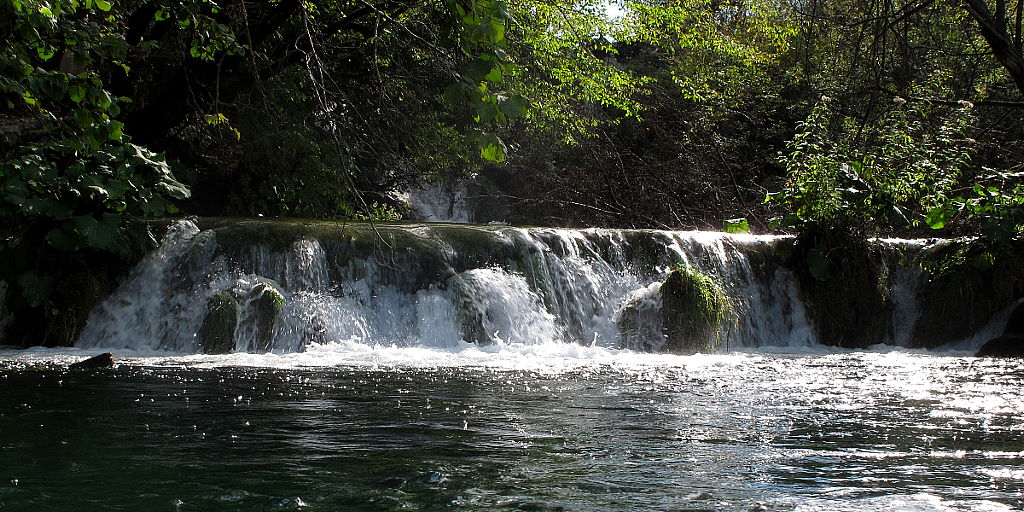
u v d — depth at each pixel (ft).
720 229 72.18
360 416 16.38
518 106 12.00
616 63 95.76
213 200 64.34
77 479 10.77
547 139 87.25
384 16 17.57
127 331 34.73
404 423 15.55
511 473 11.37
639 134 88.28
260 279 35.53
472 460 12.19
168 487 10.38
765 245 46.24
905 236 59.31
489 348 35.22
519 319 37.96
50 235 34.22
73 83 17.80
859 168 46.44
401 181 76.95
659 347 38.04
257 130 56.70
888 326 46.09
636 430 14.92
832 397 19.97
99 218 35.78
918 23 29.37
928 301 45.70
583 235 42.52
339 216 64.28
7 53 17.87
